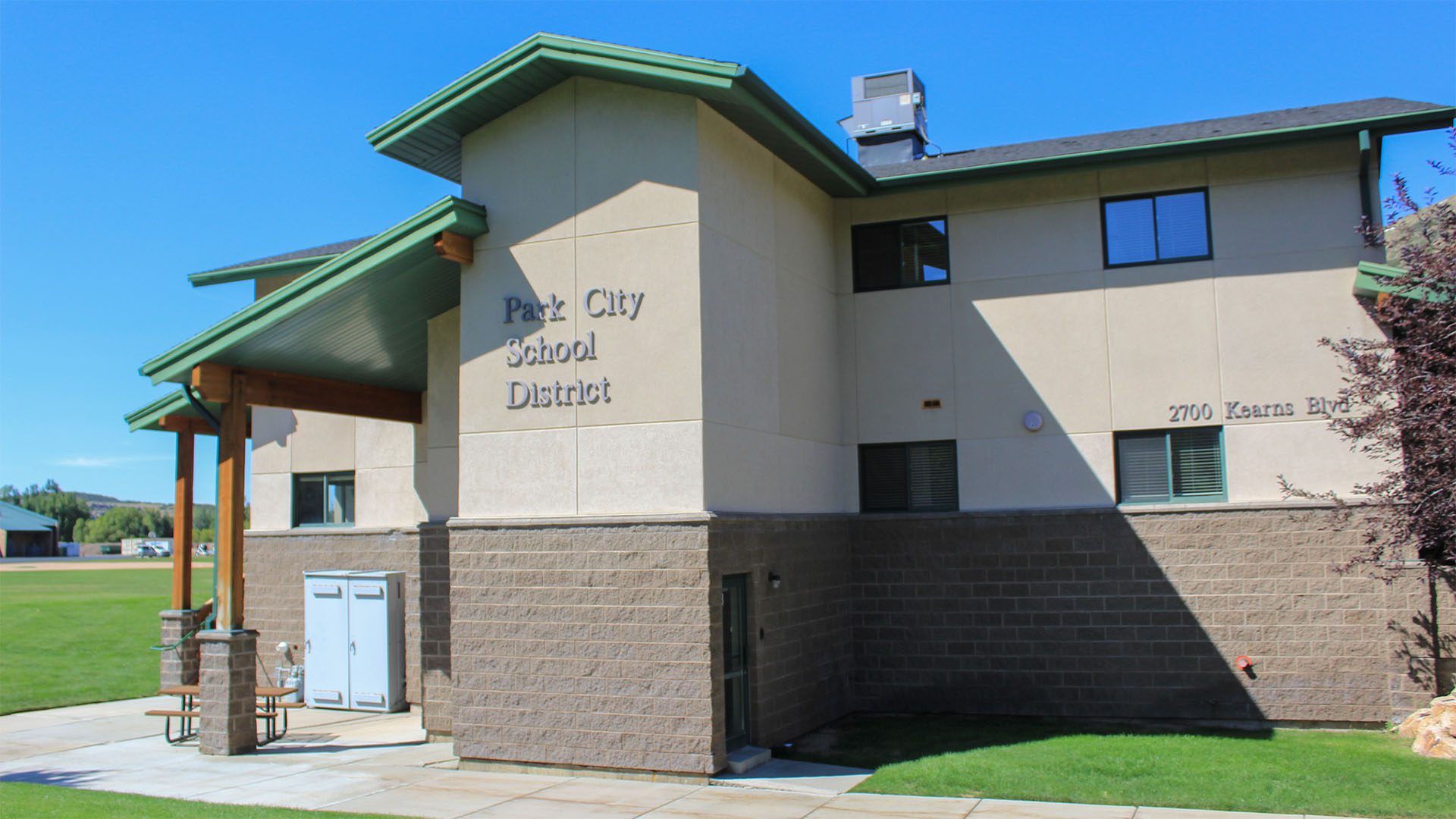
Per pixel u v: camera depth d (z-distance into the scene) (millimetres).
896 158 20234
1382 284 12227
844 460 15797
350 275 12438
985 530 15008
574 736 11781
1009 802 10180
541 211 12523
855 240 16062
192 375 13344
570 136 12461
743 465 12523
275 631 18734
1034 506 14898
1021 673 14719
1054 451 14875
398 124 12992
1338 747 12180
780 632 13055
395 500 17984
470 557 12453
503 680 12180
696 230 11750
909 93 20328
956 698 14945
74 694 19328
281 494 19062
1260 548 13883
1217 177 14523
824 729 13953
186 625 17375
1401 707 13148
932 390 15477
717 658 11406
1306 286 14086
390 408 16594
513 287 12578
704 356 11680
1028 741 12891
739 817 9820
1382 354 13125
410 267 12844
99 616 35219
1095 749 12211
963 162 16125
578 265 12281
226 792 11258
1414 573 13219
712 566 11375
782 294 14000
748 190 13094
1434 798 9812
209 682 13562
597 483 11969
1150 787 10453
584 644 11805
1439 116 13352
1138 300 14719
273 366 14250
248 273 18641
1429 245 11836
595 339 12117
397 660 17234
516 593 12188
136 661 24188
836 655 14812
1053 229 15148
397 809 10312
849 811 9969
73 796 10594
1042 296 15109
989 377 15250
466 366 12695
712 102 12023
